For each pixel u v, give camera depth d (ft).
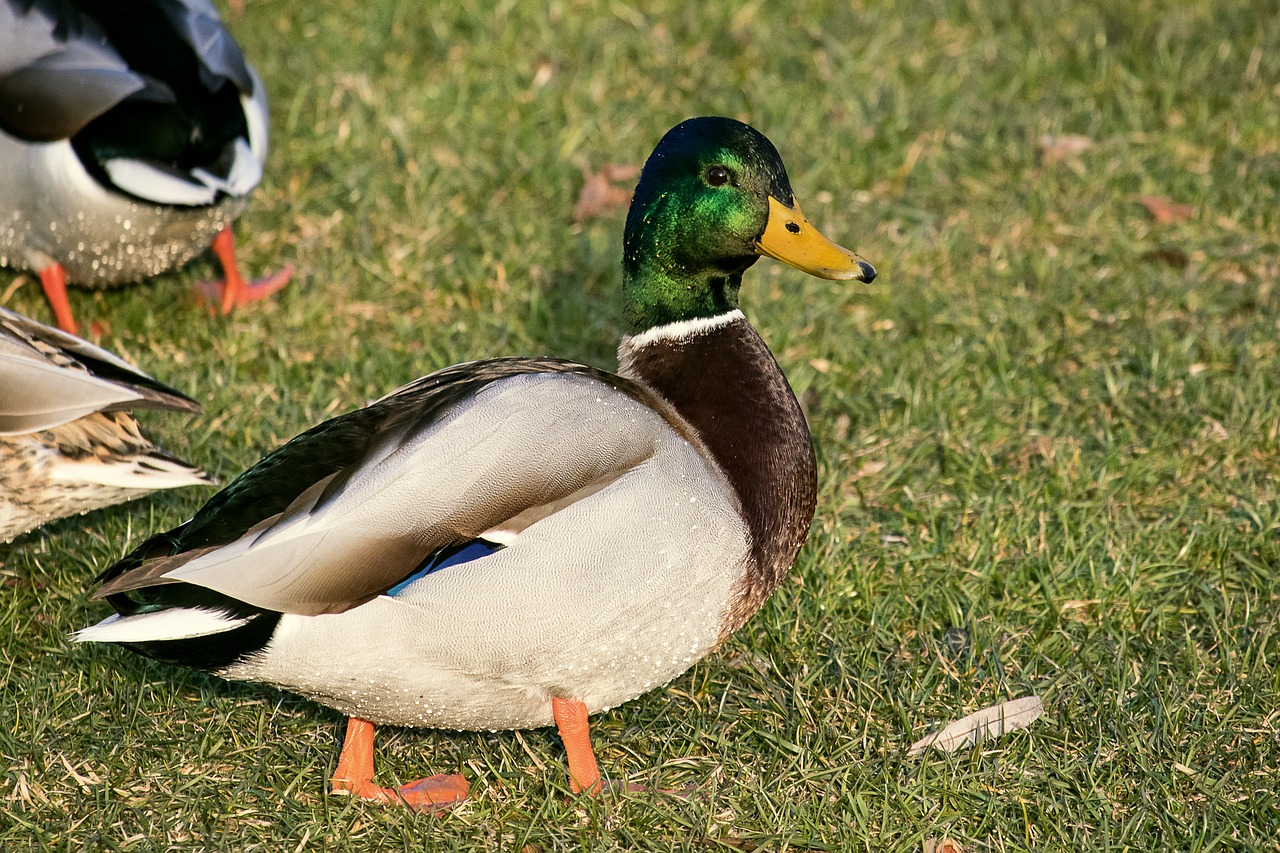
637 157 38.55
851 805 20.62
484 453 18.60
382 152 38.19
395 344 31.94
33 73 28.19
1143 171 37.52
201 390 29.78
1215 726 22.09
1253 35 43.45
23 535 25.50
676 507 19.20
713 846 20.38
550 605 18.80
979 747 21.66
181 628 17.90
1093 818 20.61
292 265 34.04
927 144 39.06
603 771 21.67
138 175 28.12
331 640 18.48
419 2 44.65
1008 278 34.30
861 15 44.62
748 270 34.19
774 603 24.39
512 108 40.40
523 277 34.24
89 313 32.32
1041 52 42.55
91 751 21.43
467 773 21.77
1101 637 24.20
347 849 19.94
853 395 30.63
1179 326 32.81
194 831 20.18
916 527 27.04
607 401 19.66
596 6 45.34
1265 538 26.12
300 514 18.12
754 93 41.04
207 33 29.86
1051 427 29.37
